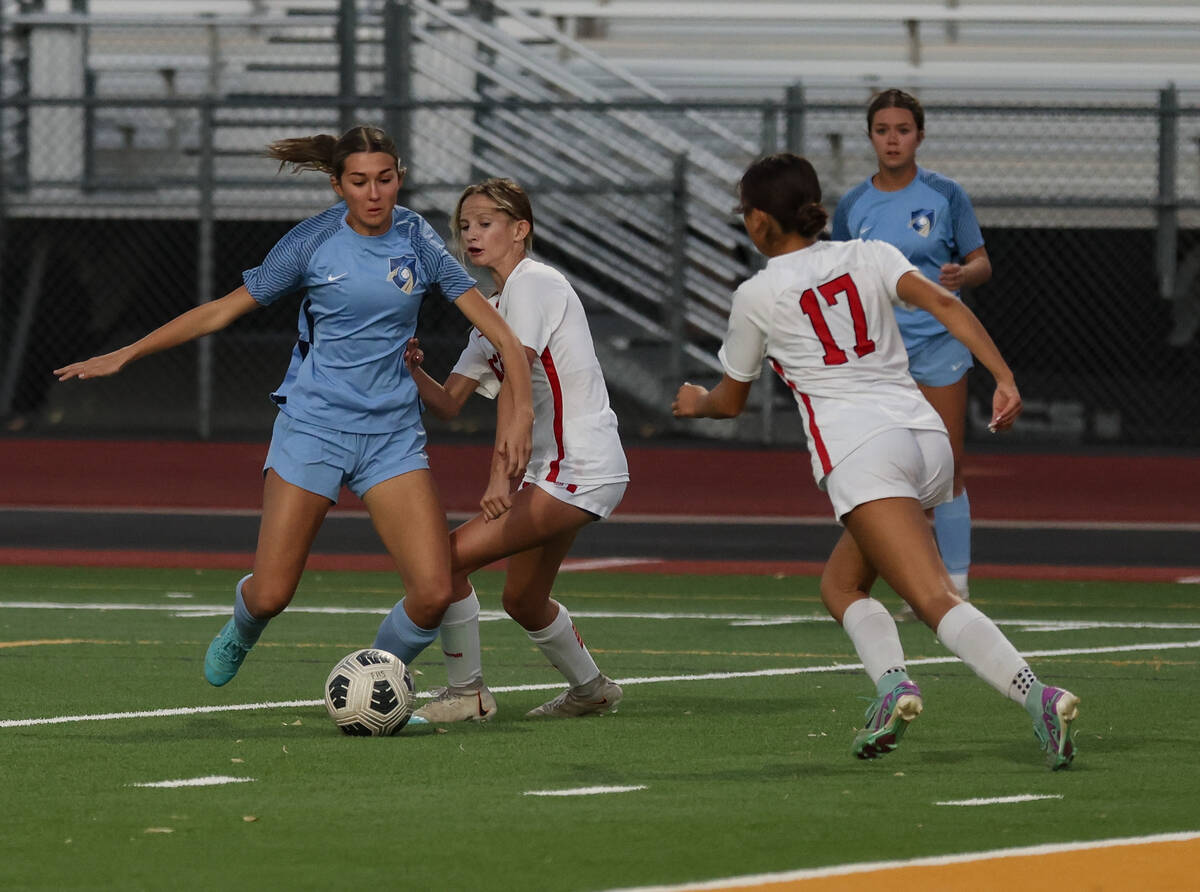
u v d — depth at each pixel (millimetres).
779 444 73375
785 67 83250
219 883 16281
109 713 26297
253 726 25188
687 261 75250
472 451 68875
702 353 73438
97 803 19859
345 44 73688
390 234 24359
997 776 21438
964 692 28438
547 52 83250
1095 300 75500
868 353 21766
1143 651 33406
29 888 16125
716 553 51844
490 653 33125
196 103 68438
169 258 78562
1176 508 62188
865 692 28641
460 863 17000
